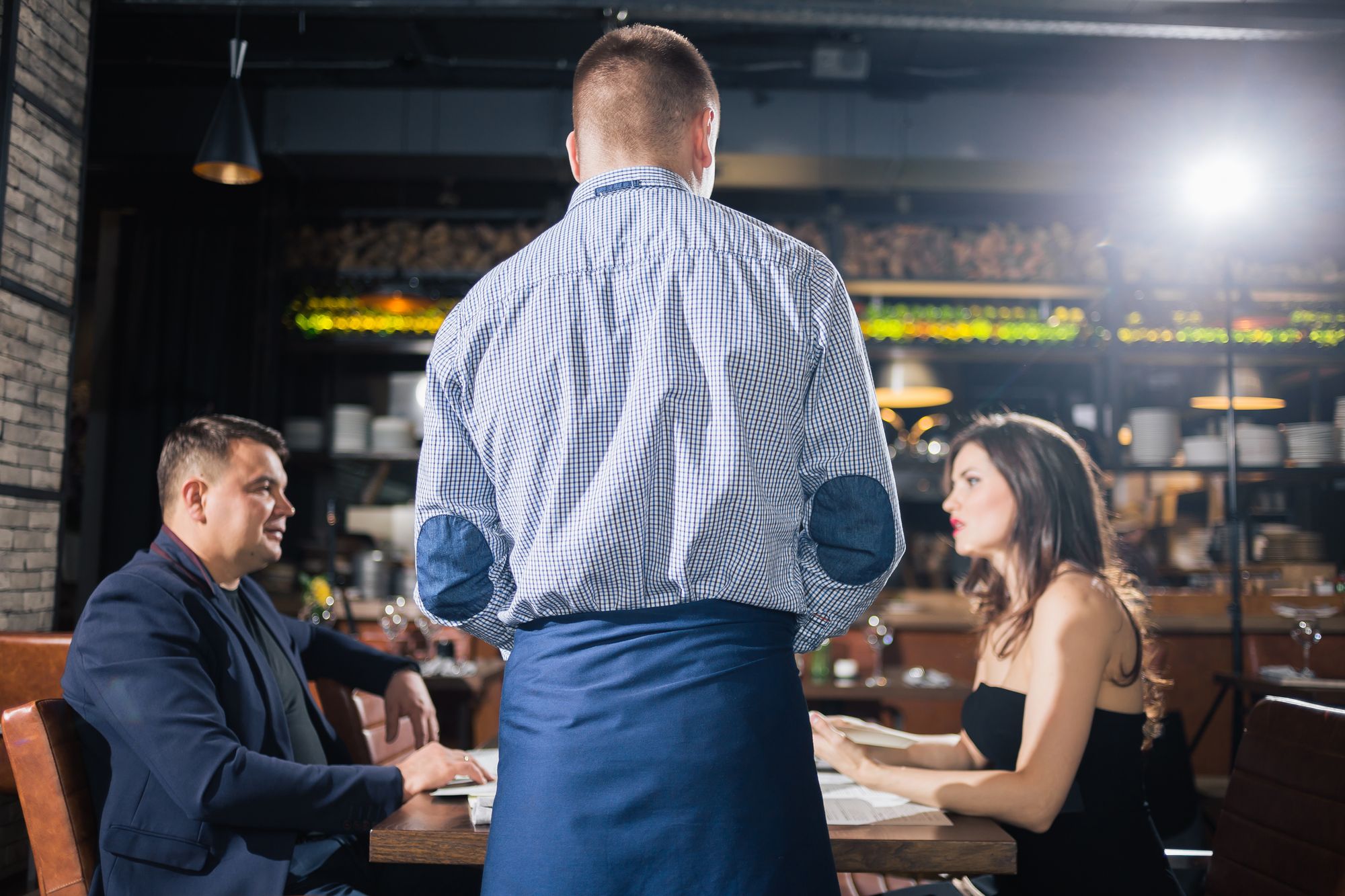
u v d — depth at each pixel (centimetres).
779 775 90
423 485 102
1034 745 142
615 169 105
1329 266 528
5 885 292
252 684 171
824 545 100
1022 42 498
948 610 505
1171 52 500
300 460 536
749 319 95
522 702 95
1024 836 154
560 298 97
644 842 87
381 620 384
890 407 566
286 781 149
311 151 526
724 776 88
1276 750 148
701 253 97
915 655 479
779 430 96
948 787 137
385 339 540
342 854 171
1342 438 491
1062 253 539
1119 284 530
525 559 96
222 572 191
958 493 179
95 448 543
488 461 99
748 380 94
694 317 95
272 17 468
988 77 525
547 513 94
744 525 93
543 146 526
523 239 544
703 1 400
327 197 599
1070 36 489
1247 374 552
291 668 199
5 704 227
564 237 101
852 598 102
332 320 545
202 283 543
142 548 523
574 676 92
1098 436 544
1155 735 176
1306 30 409
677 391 93
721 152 528
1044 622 152
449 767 155
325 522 556
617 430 94
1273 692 358
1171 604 478
